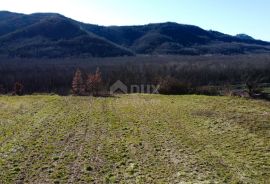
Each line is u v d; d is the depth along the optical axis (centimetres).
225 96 4506
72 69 13150
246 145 2331
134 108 3900
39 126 3016
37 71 13062
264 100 4094
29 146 2384
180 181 1741
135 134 2742
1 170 1914
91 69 12725
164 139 2570
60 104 4269
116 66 13200
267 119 2958
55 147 2373
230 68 11288
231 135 2589
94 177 1827
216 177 1792
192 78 9744
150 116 3419
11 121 3225
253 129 2692
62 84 10762
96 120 3288
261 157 2086
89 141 2538
